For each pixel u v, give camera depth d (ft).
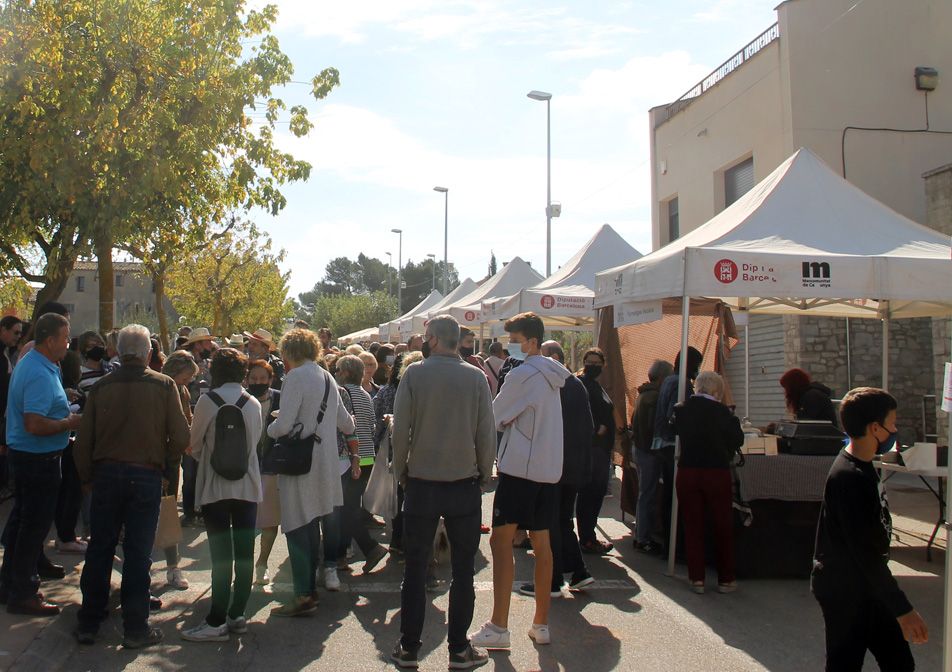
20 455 18.13
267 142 43.68
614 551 27.30
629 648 17.87
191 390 33.50
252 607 20.57
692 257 23.24
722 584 22.21
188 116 39.91
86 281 202.49
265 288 117.29
